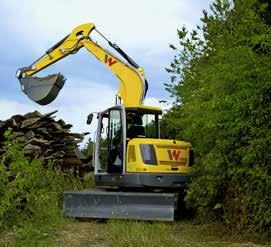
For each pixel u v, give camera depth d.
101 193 11.33
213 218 10.50
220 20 15.05
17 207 10.62
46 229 9.65
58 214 11.17
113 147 11.94
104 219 11.30
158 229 9.54
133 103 13.32
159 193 11.35
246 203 9.30
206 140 10.45
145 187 11.48
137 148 11.53
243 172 9.29
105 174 11.95
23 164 10.91
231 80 9.41
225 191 10.08
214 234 9.66
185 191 11.51
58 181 13.43
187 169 11.70
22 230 9.20
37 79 14.02
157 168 11.41
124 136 11.70
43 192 11.62
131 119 12.25
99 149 12.30
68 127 15.91
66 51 14.57
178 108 14.02
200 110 10.49
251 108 9.02
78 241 8.81
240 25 11.49
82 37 14.40
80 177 15.45
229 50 9.89
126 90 13.45
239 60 9.41
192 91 12.27
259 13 11.19
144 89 13.36
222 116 9.48
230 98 9.27
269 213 8.89
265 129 9.05
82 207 11.35
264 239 9.05
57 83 13.85
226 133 9.61
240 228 9.43
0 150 13.26
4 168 10.57
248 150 9.05
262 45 9.40
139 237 8.69
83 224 10.78
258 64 9.15
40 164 12.29
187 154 11.83
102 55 13.95
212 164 9.79
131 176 11.48
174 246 8.28
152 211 11.01
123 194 11.22
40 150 14.24
